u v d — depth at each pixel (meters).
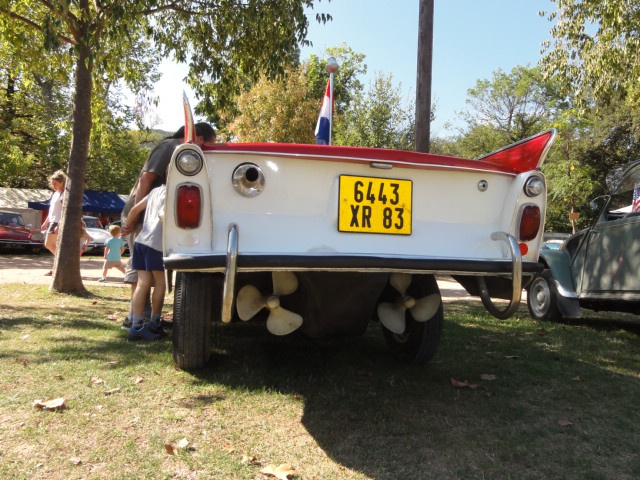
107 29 6.77
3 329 4.80
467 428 2.91
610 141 35.12
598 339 5.52
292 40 8.06
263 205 2.90
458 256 3.18
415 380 3.75
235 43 8.44
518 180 3.29
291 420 2.94
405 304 3.69
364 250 3.01
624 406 3.37
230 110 9.50
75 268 7.44
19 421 2.77
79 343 4.38
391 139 22.58
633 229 5.53
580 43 10.82
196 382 3.49
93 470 2.30
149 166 4.50
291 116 20.77
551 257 6.59
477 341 5.11
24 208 25.94
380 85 22.50
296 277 3.40
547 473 2.43
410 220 3.13
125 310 6.21
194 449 2.54
